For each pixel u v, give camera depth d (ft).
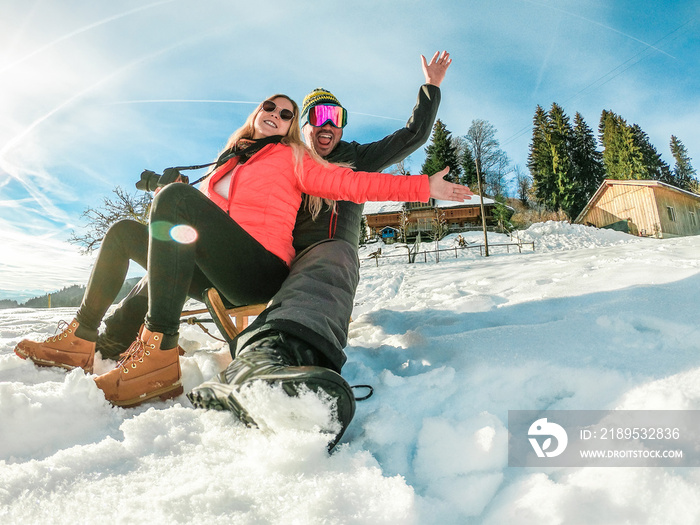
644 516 2.51
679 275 8.87
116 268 5.67
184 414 4.06
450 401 4.35
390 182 5.90
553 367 4.62
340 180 6.04
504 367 4.75
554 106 190.39
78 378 4.32
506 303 9.36
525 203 200.95
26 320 18.42
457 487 2.93
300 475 2.94
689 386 3.88
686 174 223.92
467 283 15.93
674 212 97.09
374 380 5.06
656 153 209.36
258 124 6.67
